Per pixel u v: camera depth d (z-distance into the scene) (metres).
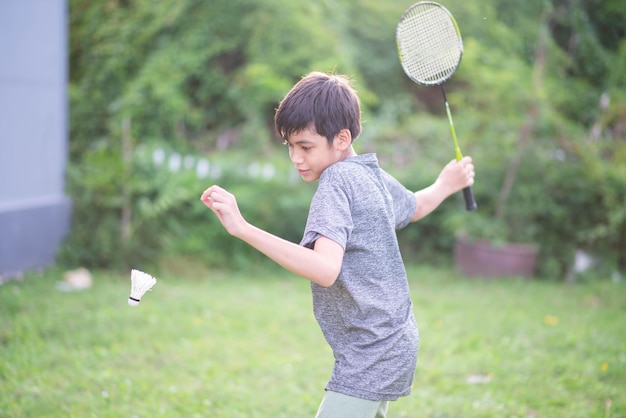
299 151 2.22
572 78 9.01
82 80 8.59
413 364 2.25
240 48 9.02
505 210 7.33
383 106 9.42
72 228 7.00
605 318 5.55
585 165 7.30
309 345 4.79
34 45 6.59
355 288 2.18
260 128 8.41
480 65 7.38
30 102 6.54
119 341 4.62
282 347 4.74
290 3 8.50
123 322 4.98
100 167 7.17
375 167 2.29
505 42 8.32
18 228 6.23
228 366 4.29
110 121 8.34
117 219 7.08
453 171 2.79
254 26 8.67
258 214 7.42
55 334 4.66
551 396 3.82
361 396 2.17
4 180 6.20
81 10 8.88
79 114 8.41
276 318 5.39
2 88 6.12
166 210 7.15
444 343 4.79
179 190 7.09
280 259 2.00
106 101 8.56
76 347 4.46
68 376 3.92
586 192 7.36
